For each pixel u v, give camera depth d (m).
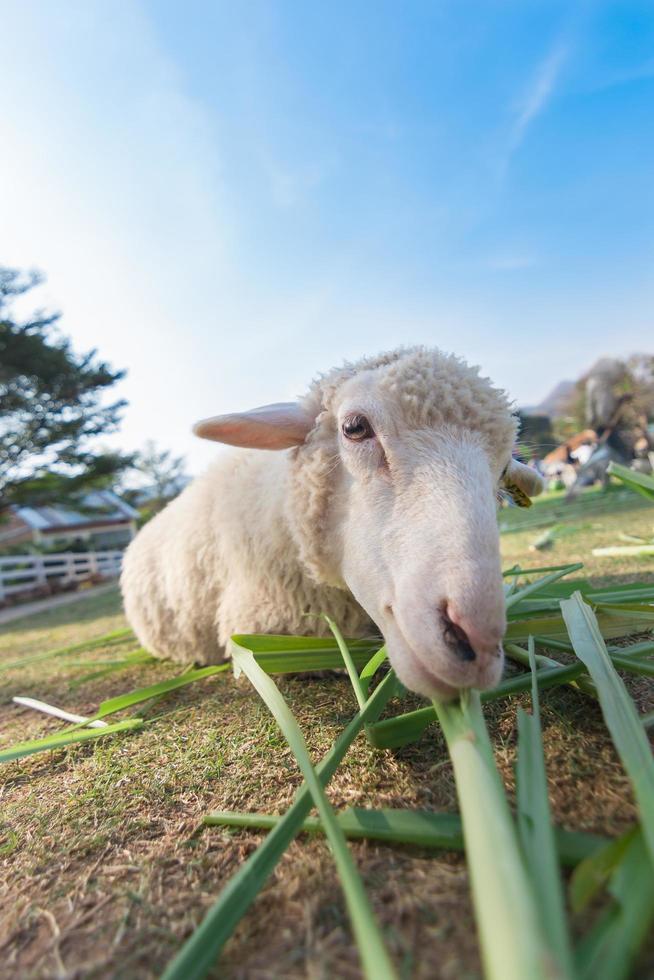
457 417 1.61
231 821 1.22
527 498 2.44
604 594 2.20
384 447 1.58
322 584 2.16
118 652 4.08
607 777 1.15
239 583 2.50
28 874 1.17
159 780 1.52
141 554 3.24
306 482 1.90
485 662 1.16
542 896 0.69
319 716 1.78
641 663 1.48
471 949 0.74
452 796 1.17
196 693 2.38
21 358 22.95
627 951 0.64
